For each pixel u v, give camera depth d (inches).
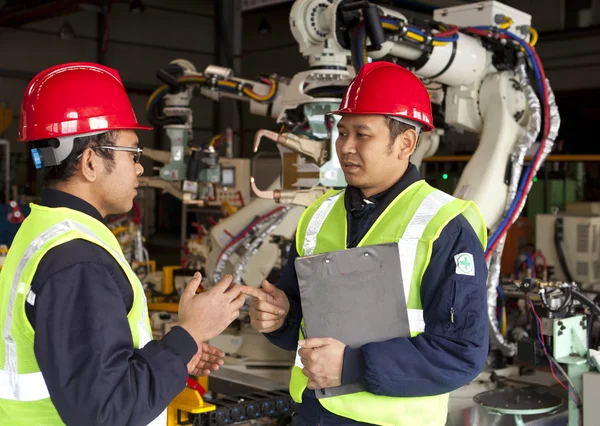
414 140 70.2
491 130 139.6
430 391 62.3
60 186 60.5
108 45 555.5
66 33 471.8
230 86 172.9
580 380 103.8
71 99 59.4
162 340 58.4
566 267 195.8
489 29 137.6
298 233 78.4
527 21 151.6
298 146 129.3
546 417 123.3
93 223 59.4
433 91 153.6
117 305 54.7
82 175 60.1
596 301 144.3
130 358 55.4
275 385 144.3
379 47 123.0
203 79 174.7
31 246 56.8
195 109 594.6
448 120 145.3
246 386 144.6
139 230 214.2
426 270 65.6
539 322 107.0
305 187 133.4
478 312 63.0
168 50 586.6
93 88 60.3
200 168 183.9
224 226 166.9
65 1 438.9
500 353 145.6
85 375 51.8
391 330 65.0
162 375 55.6
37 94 60.2
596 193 266.4
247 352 170.1
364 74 70.4
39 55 530.0
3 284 58.6
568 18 407.5
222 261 164.4
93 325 52.8
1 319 57.9
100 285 54.1
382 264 65.4
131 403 52.9
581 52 404.5
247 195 261.7
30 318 54.5
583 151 400.5
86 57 551.2
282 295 74.4
